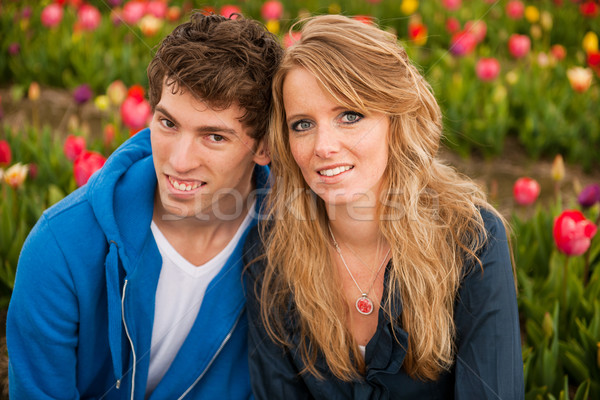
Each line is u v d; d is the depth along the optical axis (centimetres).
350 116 207
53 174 422
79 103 497
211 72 204
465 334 223
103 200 224
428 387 232
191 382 249
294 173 231
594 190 371
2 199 385
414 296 222
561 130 590
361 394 231
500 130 587
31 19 742
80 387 249
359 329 240
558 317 324
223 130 214
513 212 397
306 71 204
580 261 366
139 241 232
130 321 234
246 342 259
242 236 253
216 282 246
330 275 238
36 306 224
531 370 289
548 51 768
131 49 668
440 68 671
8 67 699
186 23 218
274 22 684
